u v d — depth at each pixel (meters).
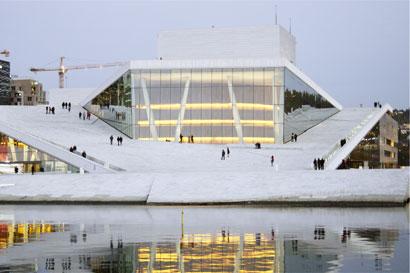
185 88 71.69
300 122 73.25
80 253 22.05
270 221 31.61
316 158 53.19
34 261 20.53
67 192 45.25
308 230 27.69
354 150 63.97
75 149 53.78
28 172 53.84
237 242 24.27
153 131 71.75
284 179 43.56
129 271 18.94
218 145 62.69
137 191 44.28
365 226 29.11
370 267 19.12
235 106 71.00
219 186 43.72
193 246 23.38
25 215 36.03
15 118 67.69
